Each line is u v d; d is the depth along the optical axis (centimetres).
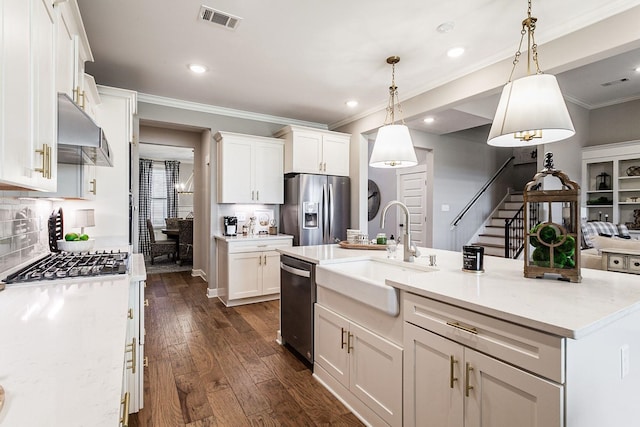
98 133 152
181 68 330
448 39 272
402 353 162
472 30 258
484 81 312
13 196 166
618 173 528
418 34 264
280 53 297
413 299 154
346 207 495
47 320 107
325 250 286
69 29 169
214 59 311
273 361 265
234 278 413
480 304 122
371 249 288
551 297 131
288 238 452
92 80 223
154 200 930
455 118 498
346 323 204
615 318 112
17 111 100
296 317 268
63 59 158
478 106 482
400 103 412
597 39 232
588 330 100
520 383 111
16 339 92
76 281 158
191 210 980
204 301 435
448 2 223
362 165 493
